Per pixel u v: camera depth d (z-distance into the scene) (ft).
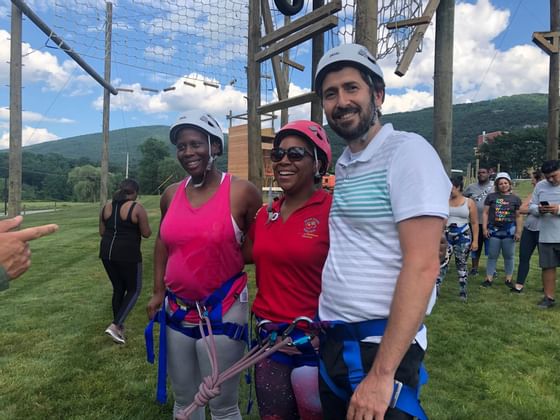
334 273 4.64
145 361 11.83
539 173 24.75
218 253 6.33
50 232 4.35
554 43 22.35
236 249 6.54
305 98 11.44
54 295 19.49
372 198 4.34
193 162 6.43
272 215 5.96
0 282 3.90
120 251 13.23
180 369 6.68
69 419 8.95
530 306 16.31
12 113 21.95
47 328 14.73
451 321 14.57
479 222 21.67
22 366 11.57
